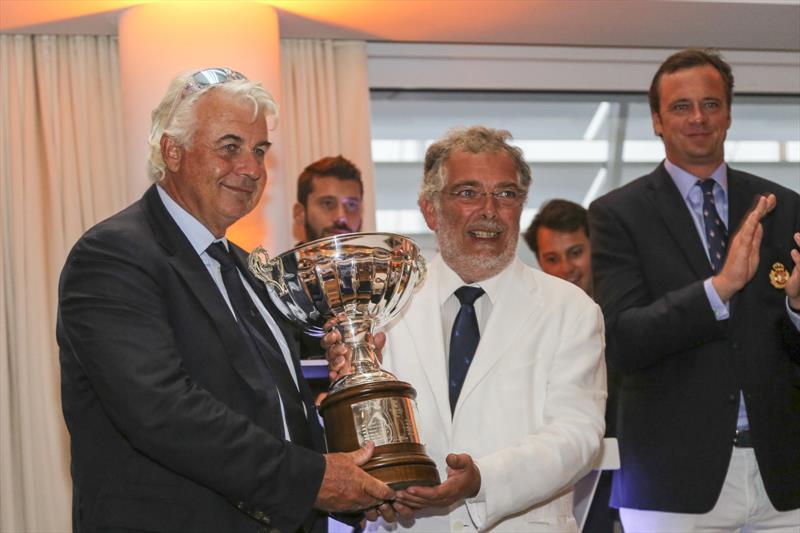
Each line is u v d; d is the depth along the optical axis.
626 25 4.84
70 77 4.58
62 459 4.30
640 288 3.43
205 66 4.19
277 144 4.30
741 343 3.28
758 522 3.24
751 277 3.21
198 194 2.54
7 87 4.51
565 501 2.94
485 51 5.08
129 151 4.24
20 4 4.26
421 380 2.87
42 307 4.38
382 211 5.10
